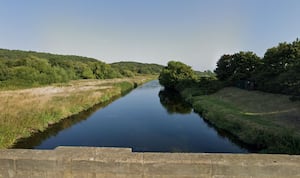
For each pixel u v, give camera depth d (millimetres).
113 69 86750
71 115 18125
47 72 53062
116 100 30109
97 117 19016
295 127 12320
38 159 3588
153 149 11836
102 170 3553
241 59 37250
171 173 3510
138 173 3533
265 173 3418
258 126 12766
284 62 26266
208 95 30422
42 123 14242
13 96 22969
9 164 3617
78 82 54938
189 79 43000
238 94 27766
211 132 14883
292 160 3434
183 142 12945
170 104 27609
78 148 3766
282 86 23281
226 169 3451
